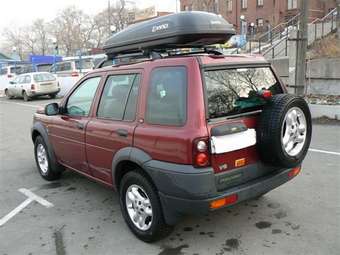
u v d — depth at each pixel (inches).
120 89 168.6
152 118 148.0
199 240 156.9
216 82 143.3
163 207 144.6
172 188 137.0
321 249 145.3
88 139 184.9
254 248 148.5
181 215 145.3
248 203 190.1
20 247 159.9
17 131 452.1
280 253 143.8
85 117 190.9
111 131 165.9
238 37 990.4
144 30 174.1
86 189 227.1
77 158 201.9
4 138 411.2
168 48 173.5
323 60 465.1
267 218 173.5
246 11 2187.5
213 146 133.1
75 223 180.1
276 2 2031.3
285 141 149.1
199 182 131.3
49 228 176.2
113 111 171.2
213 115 138.4
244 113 147.3
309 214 175.5
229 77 148.6
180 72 141.2
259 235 158.4
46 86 850.8
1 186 241.4
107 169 175.5
